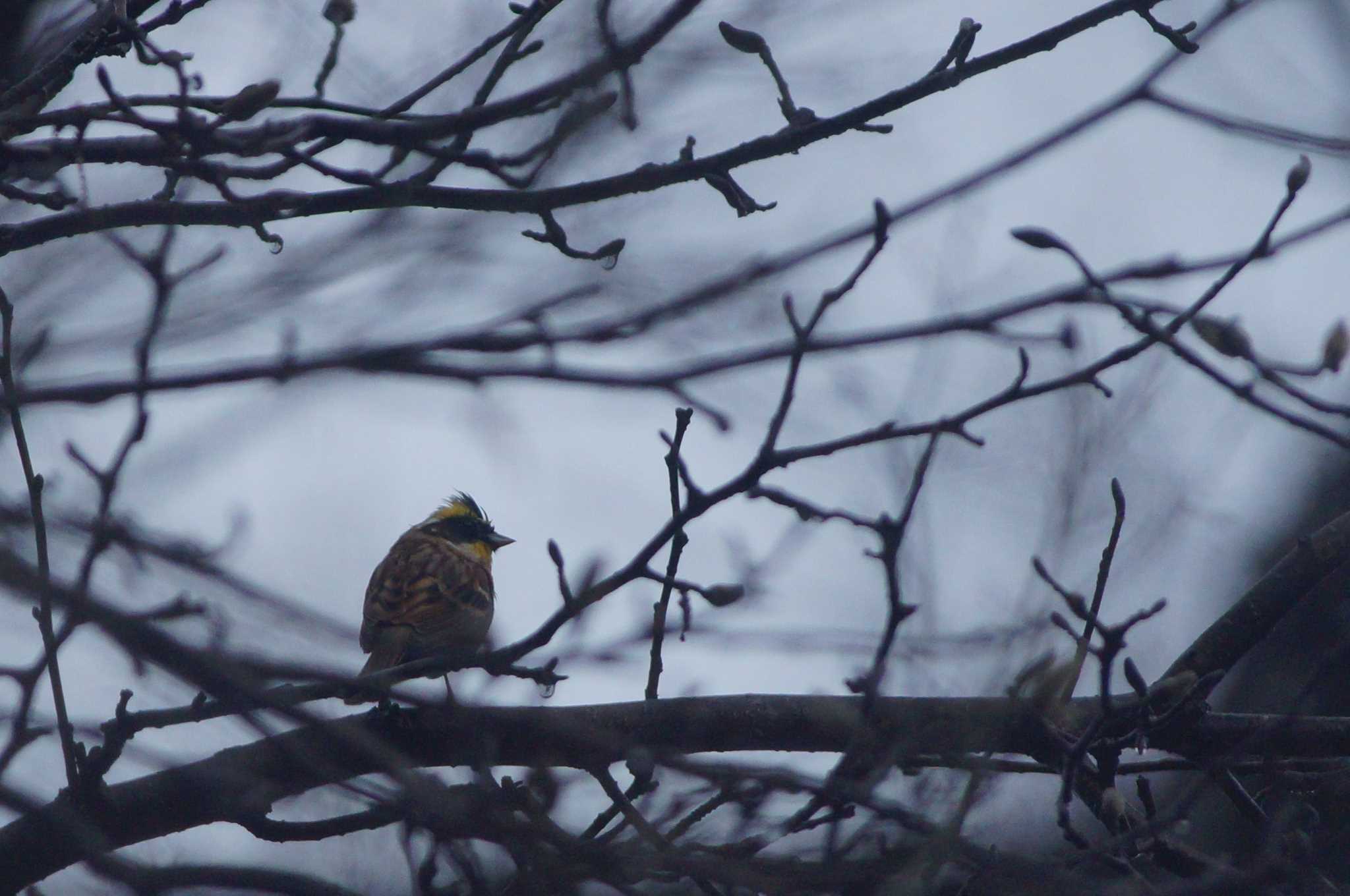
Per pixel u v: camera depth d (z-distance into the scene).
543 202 8.77
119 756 8.29
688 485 7.60
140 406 7.22
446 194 8.79
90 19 9.67
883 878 7.61
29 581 6.04
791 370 7.45
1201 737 9.81
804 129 8.73
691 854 8.00
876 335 7.40
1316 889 7.87
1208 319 7.78
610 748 7.81
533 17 9.13
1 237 8.52
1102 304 7.44
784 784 7.46
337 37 9.52
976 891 8.09
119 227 8.67
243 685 6.25
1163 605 7.79
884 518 7.43
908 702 8.80
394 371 7.76
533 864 7.61
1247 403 7.48
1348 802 9.38
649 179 8.76
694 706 9.84
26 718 7.55
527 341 7.82
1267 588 10.46
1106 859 8.20
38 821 8.38
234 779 8.88
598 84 8.50
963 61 8.60
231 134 8.25
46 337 8.27
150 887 6.85
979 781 7.48
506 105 8.50
